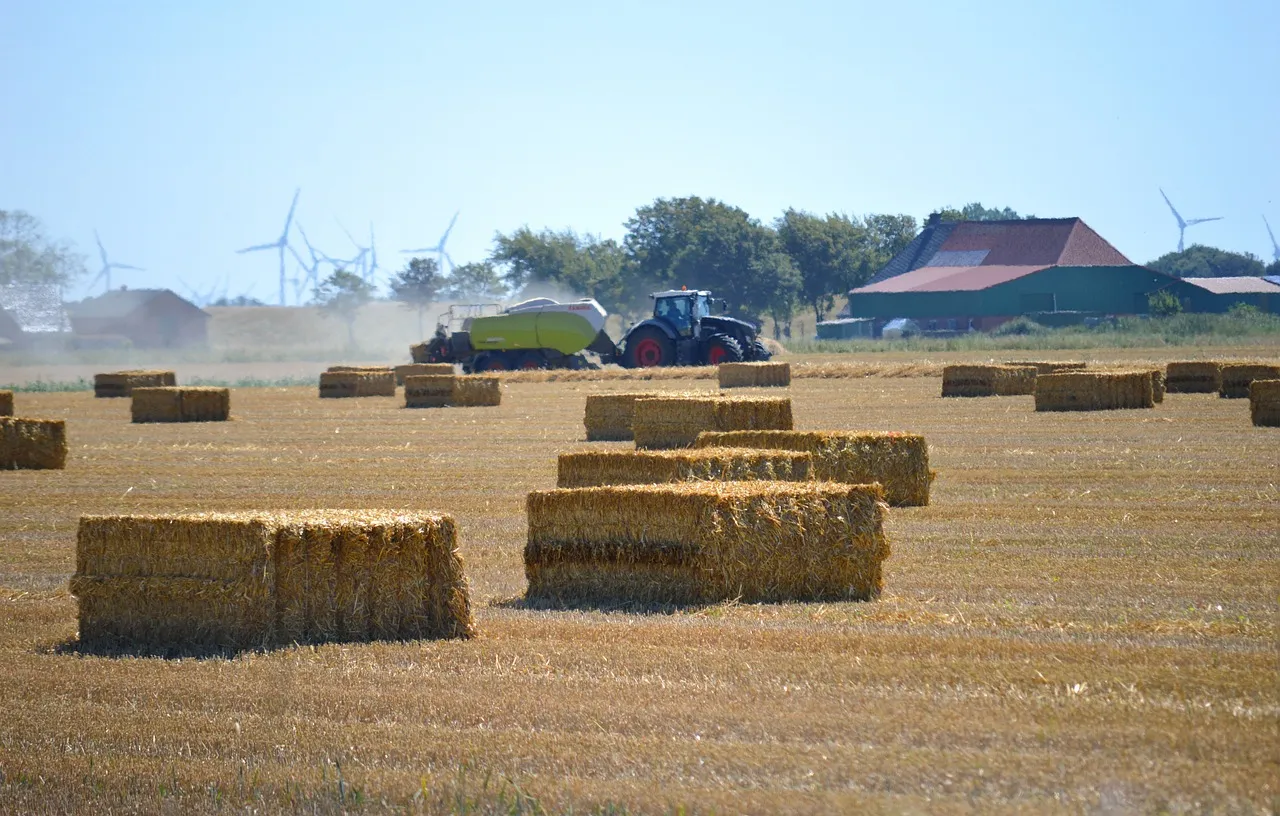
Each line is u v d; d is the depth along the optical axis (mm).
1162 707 31344
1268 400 104750
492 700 34000
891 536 60062
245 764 30141
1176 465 82000
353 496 79438
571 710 32812
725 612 44656
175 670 38406
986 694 32969
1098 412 120125
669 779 27766
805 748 29203
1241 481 74312
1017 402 134500
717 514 46125
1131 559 52969
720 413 95375
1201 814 24734
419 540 41781
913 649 38062
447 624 41906
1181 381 143250
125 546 42062
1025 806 25359
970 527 62000
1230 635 39125
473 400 153500
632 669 36719
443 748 30375
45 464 98625
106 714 34125
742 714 31875
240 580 40781
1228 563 51500
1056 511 65875
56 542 65688
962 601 46000
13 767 30281
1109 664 35625
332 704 34125
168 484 88062
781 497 46906
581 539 48031
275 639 40938
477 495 78500
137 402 141875
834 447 69688
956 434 103875
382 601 41625
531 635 41625
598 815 25906
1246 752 27875
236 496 81000
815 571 47125
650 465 61656
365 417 141500
